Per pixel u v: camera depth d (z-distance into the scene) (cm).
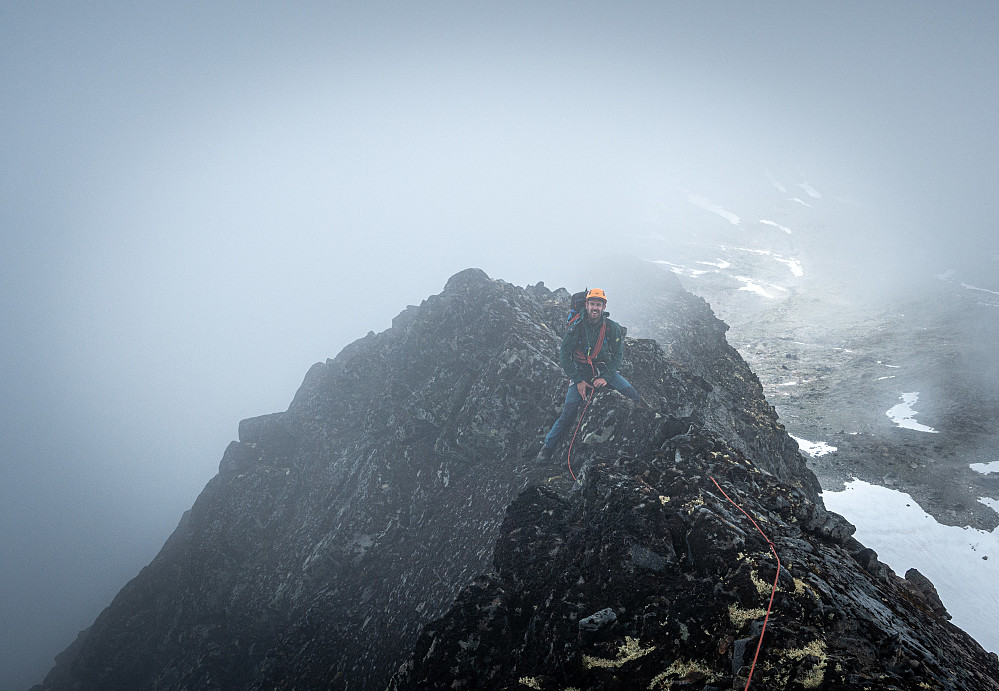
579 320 1093
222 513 1900
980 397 5200
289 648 1288
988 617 2709
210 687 1514
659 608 599
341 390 2047
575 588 659
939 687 497
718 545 631
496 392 1428
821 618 539
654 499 745
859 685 480
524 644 670
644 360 1653
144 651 1781
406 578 1259
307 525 1727
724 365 2564
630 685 549
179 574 1916
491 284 1875
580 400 1170
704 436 912
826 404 5588
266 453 2072
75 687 1833
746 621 550
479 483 1321
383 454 1577
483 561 1072
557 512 860
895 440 4553
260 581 1644
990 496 3625
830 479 4006
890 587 734
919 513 3525
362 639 1158
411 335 2005
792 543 663
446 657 686
